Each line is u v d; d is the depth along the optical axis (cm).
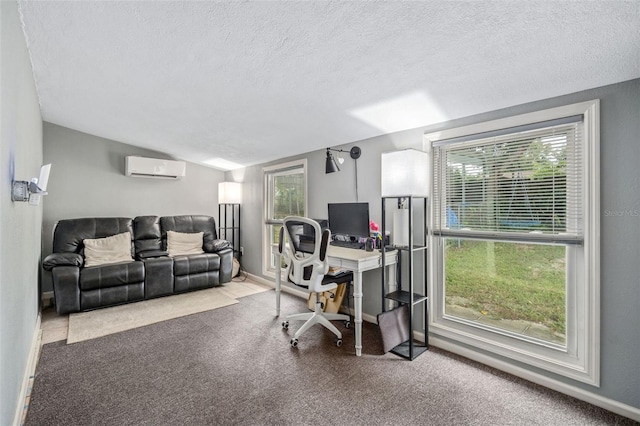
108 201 439
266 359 234
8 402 144
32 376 210
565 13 129
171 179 496
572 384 189
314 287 262
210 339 270
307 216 383
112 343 262
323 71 199
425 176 251
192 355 241
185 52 193
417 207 269
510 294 224
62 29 179
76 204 413
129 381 205
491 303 233
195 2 147
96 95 279
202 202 530
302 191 409
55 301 319
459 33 148
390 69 187
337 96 231
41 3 157
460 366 225
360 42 164
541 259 210
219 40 177
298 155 398
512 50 157
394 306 286
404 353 242
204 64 205
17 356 169
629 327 169
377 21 146
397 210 262
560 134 196
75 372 216
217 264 436
